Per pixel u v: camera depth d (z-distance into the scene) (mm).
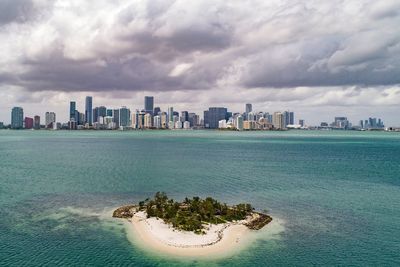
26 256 53656
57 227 67188
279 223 70500
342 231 65875
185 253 54750
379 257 54562
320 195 97000
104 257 53344
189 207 75938
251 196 95562
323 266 51250
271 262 52188
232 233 63281
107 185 111000
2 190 101875
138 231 64562
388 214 77500
